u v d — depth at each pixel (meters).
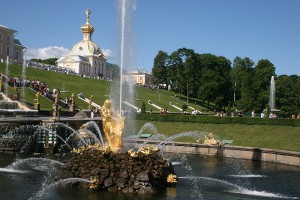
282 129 51.19
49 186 26.23
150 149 28.02
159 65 157.25
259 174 34.31
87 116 62.81
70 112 63.81
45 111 59.50
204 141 48.97
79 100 81.00
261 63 135.25
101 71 191.00
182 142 49.75
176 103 110.06
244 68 137.88
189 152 48.50
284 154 40.53
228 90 124.50
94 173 25.25
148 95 110.44
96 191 24.69
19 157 40.25
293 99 94.19
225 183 30.00
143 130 59.47
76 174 26.02
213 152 46.81
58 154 43.53
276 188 28.72
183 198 24.22
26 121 44.22
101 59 190.12
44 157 40.94
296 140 47.12
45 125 44.50
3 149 42.47
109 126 28.53
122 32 34.38
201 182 30.08
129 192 24.58
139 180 24.73
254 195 26.44
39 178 29.53
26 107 58.66
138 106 88.75
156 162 26.73
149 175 25.12
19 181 28.33
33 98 68.31
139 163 25.69
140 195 24.11
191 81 127.00
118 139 28.38
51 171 32.59
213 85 117.00
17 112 54.91
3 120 42.75
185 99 130.50
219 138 53.09
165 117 61.75
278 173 34.81
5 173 31.47
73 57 170.12
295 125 51.25
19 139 43.41
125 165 25.48
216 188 28.14
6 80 70.56
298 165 38.91
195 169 36.59
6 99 60.94
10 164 35.78
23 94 68.75
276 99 100.50
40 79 91.88
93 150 27.14
